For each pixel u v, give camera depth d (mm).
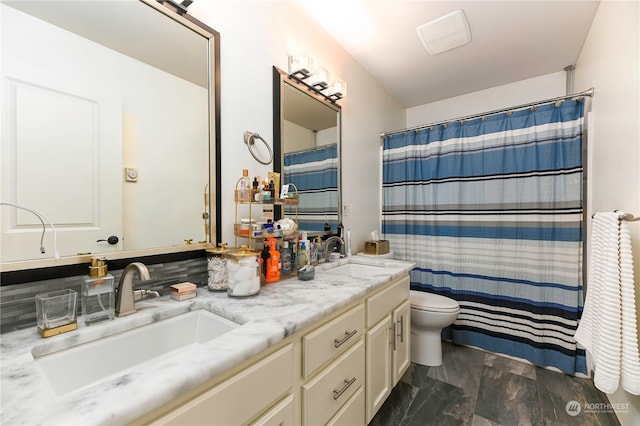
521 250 2031
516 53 2152
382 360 1380
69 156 840
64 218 830
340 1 1653
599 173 1665
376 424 1410
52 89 808
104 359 750
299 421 854
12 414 431
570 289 1841
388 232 2627
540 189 1969
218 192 1231
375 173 2578
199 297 1031
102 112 906
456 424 1406
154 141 1035
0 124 726
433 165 2377
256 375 696
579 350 1821
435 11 1720
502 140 2109
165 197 1066
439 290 2348
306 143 1745
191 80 1143
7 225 736
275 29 1528
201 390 583
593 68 1793
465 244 2250
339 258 1900
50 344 675
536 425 1393
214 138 1210
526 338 1997
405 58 2230
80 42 860
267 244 1289
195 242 1160
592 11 1700
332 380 989
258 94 1430
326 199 1930
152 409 477
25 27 762
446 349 2209
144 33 1005
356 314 1151
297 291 1121
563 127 1895
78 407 444
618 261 1103
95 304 790
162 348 873
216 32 1211
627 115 1246
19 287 746
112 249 928
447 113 2982
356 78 2262
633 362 1035
